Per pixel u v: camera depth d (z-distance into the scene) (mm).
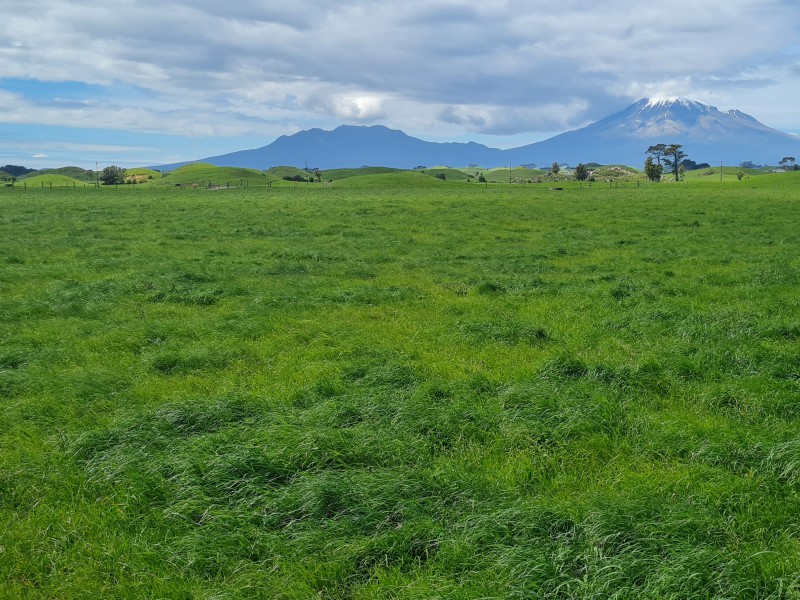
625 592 4828
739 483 6359
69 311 15055
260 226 37969
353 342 12398
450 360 11078
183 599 5066
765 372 9867
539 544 5469
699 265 22656
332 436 7367
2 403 9109
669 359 10328
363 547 5516
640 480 6652
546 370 9992
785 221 39938
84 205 61688
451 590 4930
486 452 7426
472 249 27906
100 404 9102
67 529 5953
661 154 196125
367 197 82312
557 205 59344
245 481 6598
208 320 14203
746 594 4797
